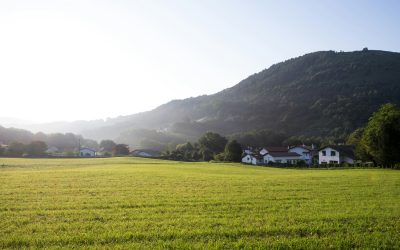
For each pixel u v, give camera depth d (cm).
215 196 2547
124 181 3581
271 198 2455
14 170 5534
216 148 13188
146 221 1761
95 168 6203
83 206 2148
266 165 9475
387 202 2289
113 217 1848
